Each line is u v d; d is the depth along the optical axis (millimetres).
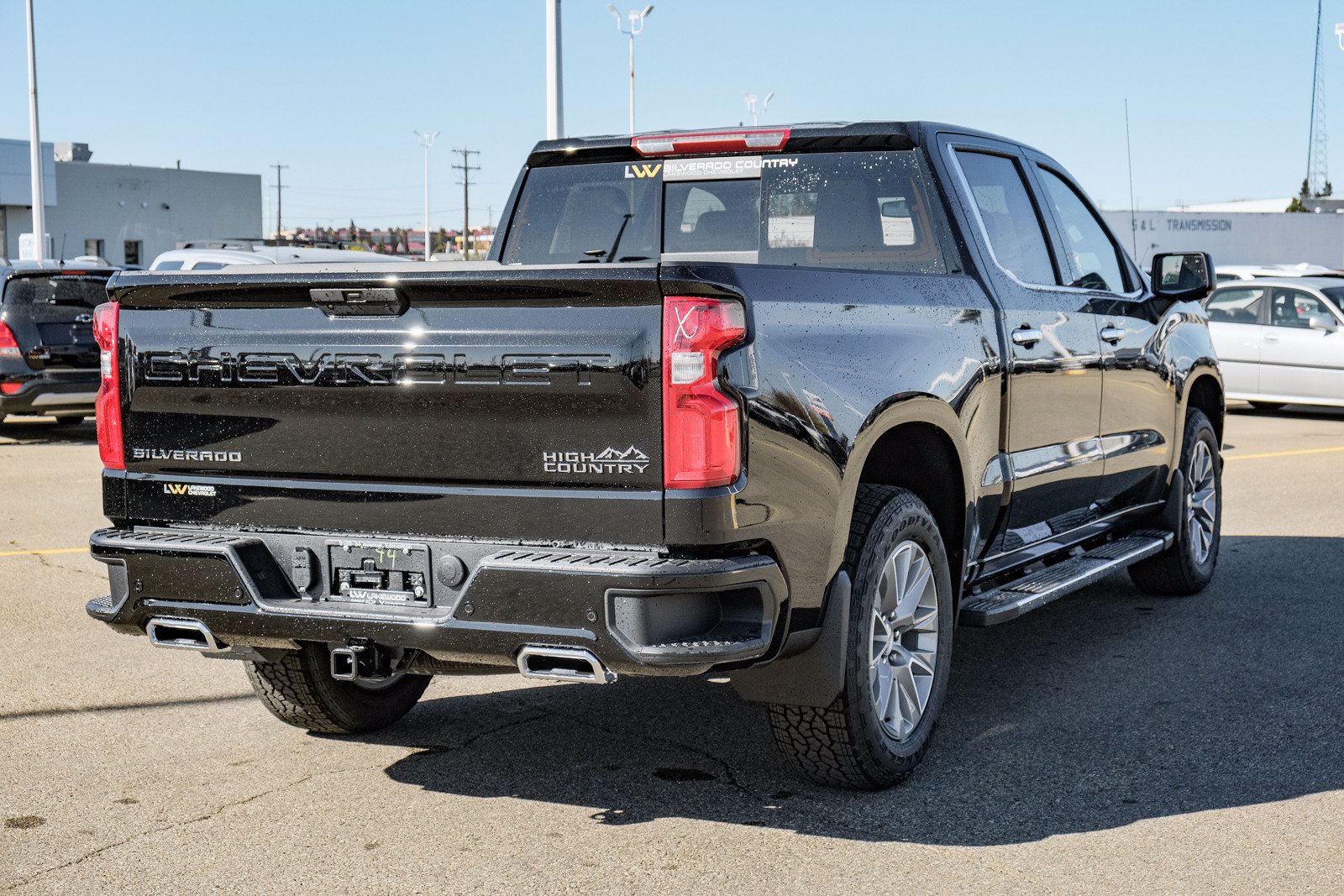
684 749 4680
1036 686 5441
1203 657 5852
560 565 3428
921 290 4461
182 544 3893
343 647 3783
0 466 12562
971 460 4645
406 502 3701
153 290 3951
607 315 3453
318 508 3818
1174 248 53875
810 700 3934
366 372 3703
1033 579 5355
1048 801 4148
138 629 4090
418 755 4641
